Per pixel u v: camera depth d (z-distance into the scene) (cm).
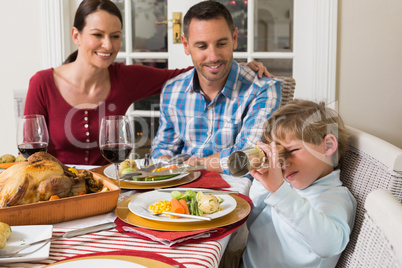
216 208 100
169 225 95
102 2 178
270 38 271
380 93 254
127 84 197
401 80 251
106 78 194
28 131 129
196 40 165
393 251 59
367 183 108
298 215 95
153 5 281
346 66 255
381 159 103
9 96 292
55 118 189
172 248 86
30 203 99
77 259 78
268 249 116
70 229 97
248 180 138
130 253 83
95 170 144
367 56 253
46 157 109
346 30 252
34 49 285
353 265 84
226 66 168
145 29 284
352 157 120
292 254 111
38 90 187
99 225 97
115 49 183
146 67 205
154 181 126
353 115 258
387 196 66
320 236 95
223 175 145
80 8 179
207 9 163
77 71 186
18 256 79
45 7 277
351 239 105
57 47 281
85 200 102
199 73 173
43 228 92
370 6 248
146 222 98
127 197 118
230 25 168
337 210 102
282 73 272
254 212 127
